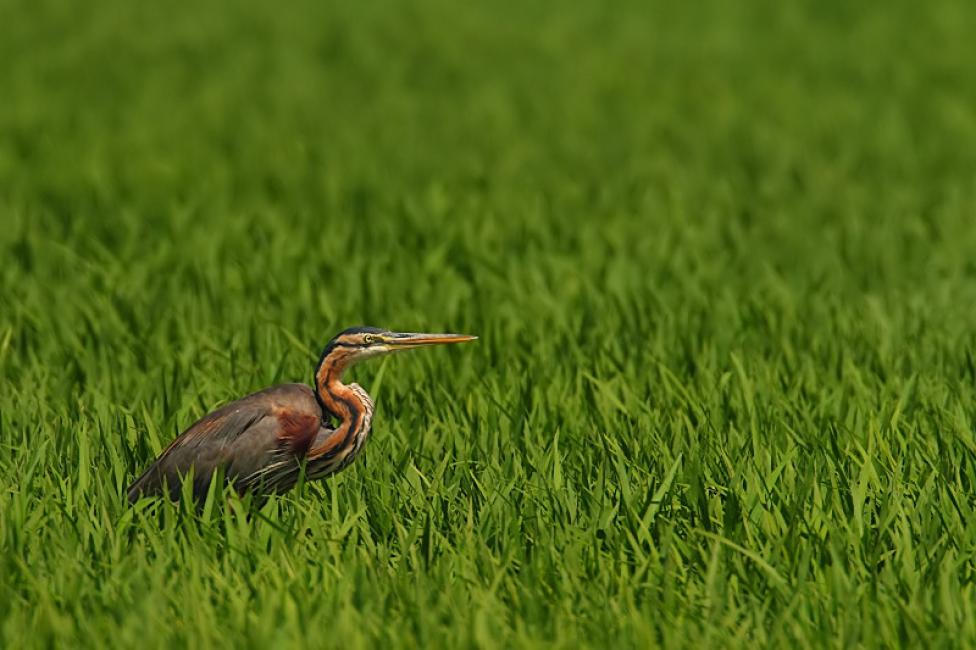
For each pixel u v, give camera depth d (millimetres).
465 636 11789
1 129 40969
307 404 14750
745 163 36750
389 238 27109
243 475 14406
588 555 13367
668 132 41500
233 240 27156
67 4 70812
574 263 25703
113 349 20125
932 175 34781
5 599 12594
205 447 14477
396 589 12820
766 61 55031
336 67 55031
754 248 26953
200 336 20250
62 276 24719
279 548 13438
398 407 17719
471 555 13266
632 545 13570
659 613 12422
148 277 24547
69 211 30406
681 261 25203
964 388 18344
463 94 49094
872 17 65500
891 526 13992
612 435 16312
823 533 13719
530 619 12312
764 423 16906
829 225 29203
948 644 11898
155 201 31766
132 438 16344
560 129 42312
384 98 47969
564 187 33031
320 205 31438
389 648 11891
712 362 19547
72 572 12969
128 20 66188
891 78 50219
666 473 14898
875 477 14664
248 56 56844
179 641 11914
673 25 65375
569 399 17797
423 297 23281
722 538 12797
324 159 37156
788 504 14156
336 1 73438
